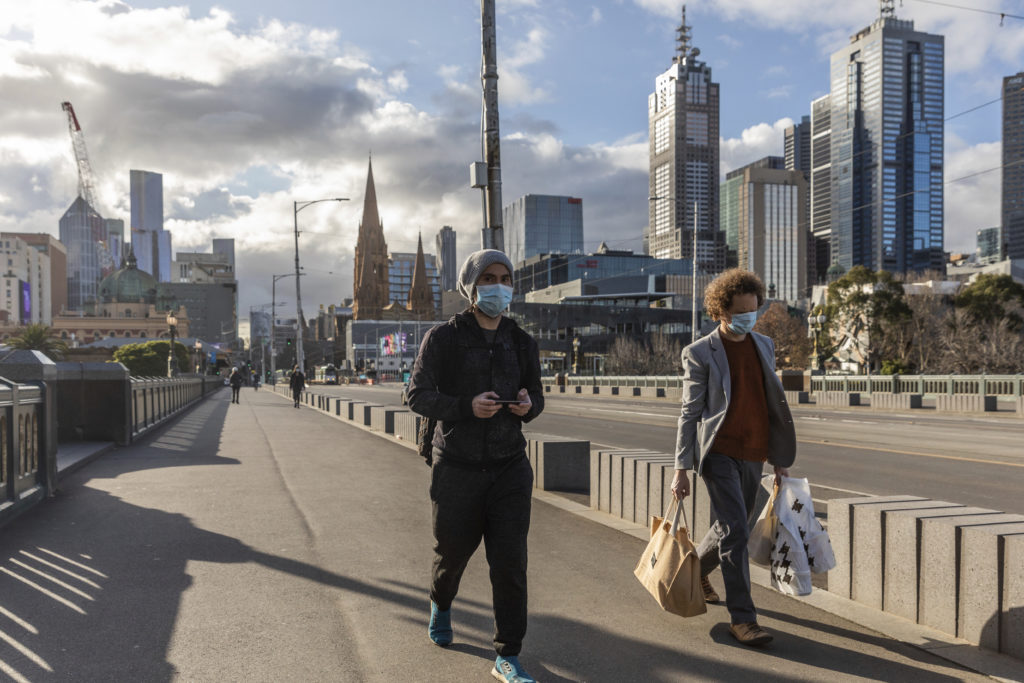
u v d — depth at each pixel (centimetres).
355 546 562
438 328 330
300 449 1278
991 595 347
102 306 17400
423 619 398
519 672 309
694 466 394
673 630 381
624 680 319
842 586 435
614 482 683
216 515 682
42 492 758
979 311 5284
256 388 7956
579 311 11412
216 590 448
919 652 348
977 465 1111
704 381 383
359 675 323
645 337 11531
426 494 802
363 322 15288
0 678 318
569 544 571
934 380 2875
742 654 348
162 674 324
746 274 378
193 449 1281
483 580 476
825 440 1521
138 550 547
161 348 10294
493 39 1030
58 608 414
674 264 17450
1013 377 2539
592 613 409
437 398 313
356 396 4438
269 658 343
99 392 1339
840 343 5838
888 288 5388
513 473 325
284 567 500
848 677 320
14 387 672
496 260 327
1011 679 314
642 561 382
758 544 386
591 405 3303
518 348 335
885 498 449
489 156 1032
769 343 388
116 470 995
